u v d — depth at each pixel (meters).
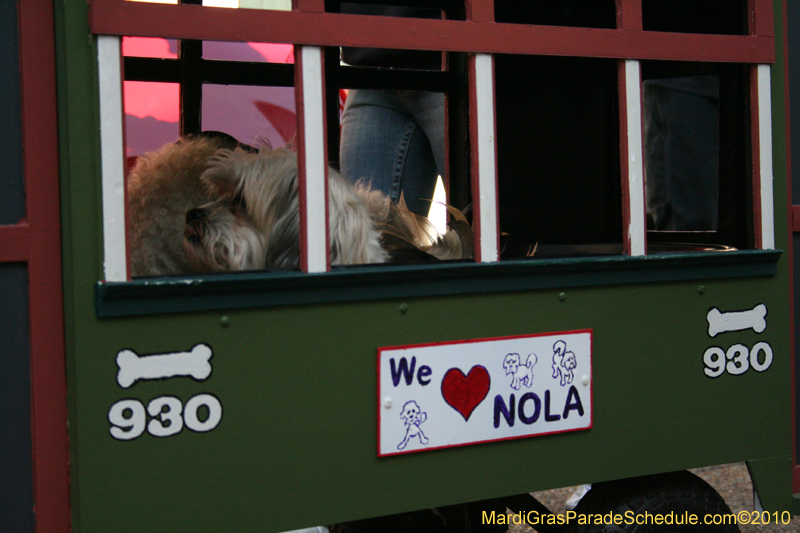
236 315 1.45
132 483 1.39
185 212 1.93
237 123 2.54
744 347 1.96
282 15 1.45
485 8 1.62
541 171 2.39
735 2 2.03
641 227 1.81
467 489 1.67
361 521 2.21
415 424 1.61
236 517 1.47
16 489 1.39
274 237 1.88
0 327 1.37
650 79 2.55
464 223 2.00
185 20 1.38
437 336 1.62
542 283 1.71
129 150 2.51
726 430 1.94
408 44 1.56
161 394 1.40
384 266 1.60
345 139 2.71
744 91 1.99
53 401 1.41
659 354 1.86
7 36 1.36
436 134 2.62
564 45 1.70
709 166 2.42
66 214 1.38
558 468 1.76
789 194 2.01
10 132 1.37
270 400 1.49
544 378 1.73
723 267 1.91
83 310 1.35
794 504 2.03
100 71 1.33
